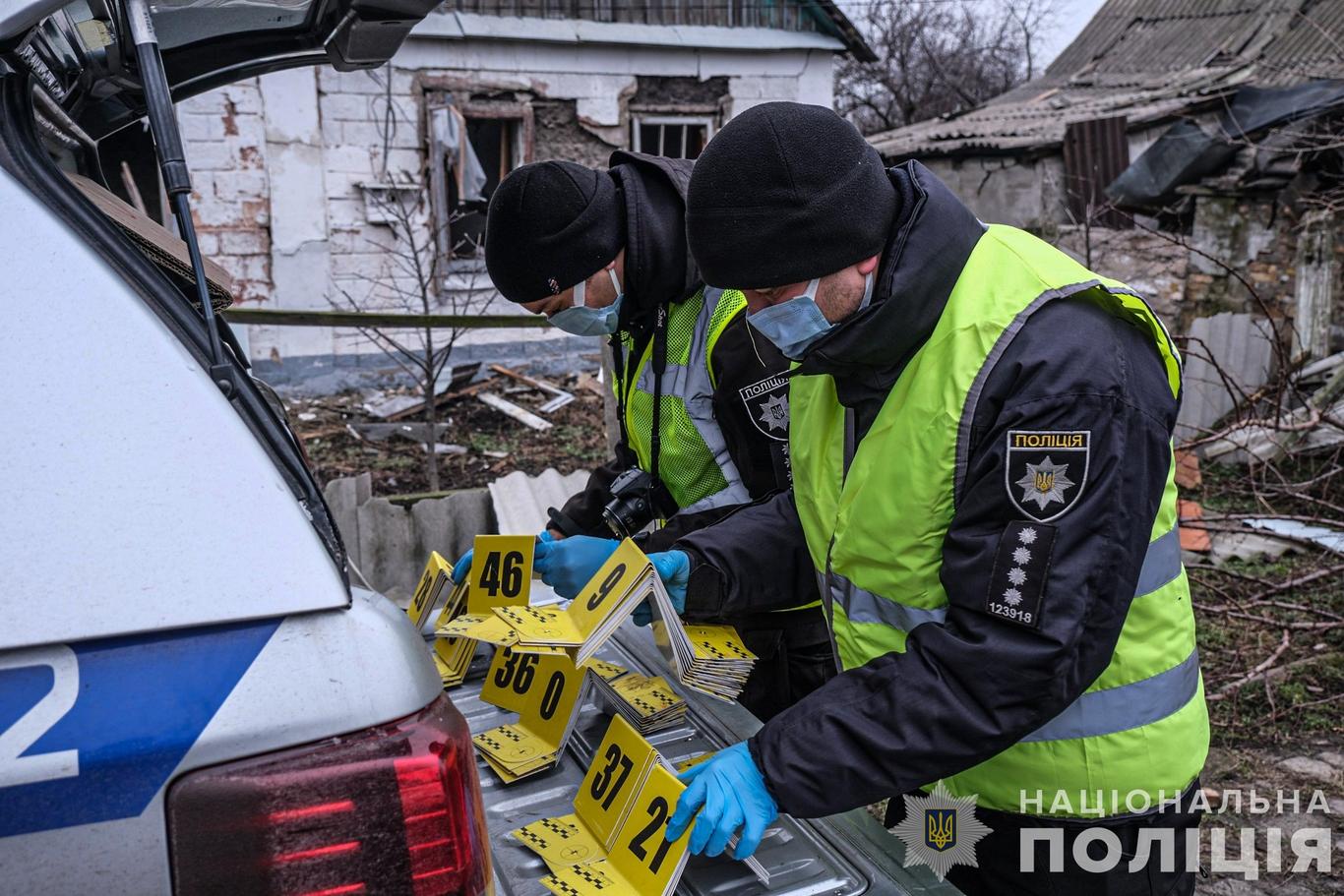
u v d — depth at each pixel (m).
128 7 1.12
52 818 0.87
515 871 1.34
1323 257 7.85
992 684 1.21
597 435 8.04
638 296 1.97
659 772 1.33
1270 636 4.39
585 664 1.62
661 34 9.27
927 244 1.30
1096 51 14.72
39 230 0.96
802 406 1.60
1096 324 1.26
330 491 3.98
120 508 0.92
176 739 0.89
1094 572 1.19
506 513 4.07
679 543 1.76
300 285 8.48
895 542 1.36
